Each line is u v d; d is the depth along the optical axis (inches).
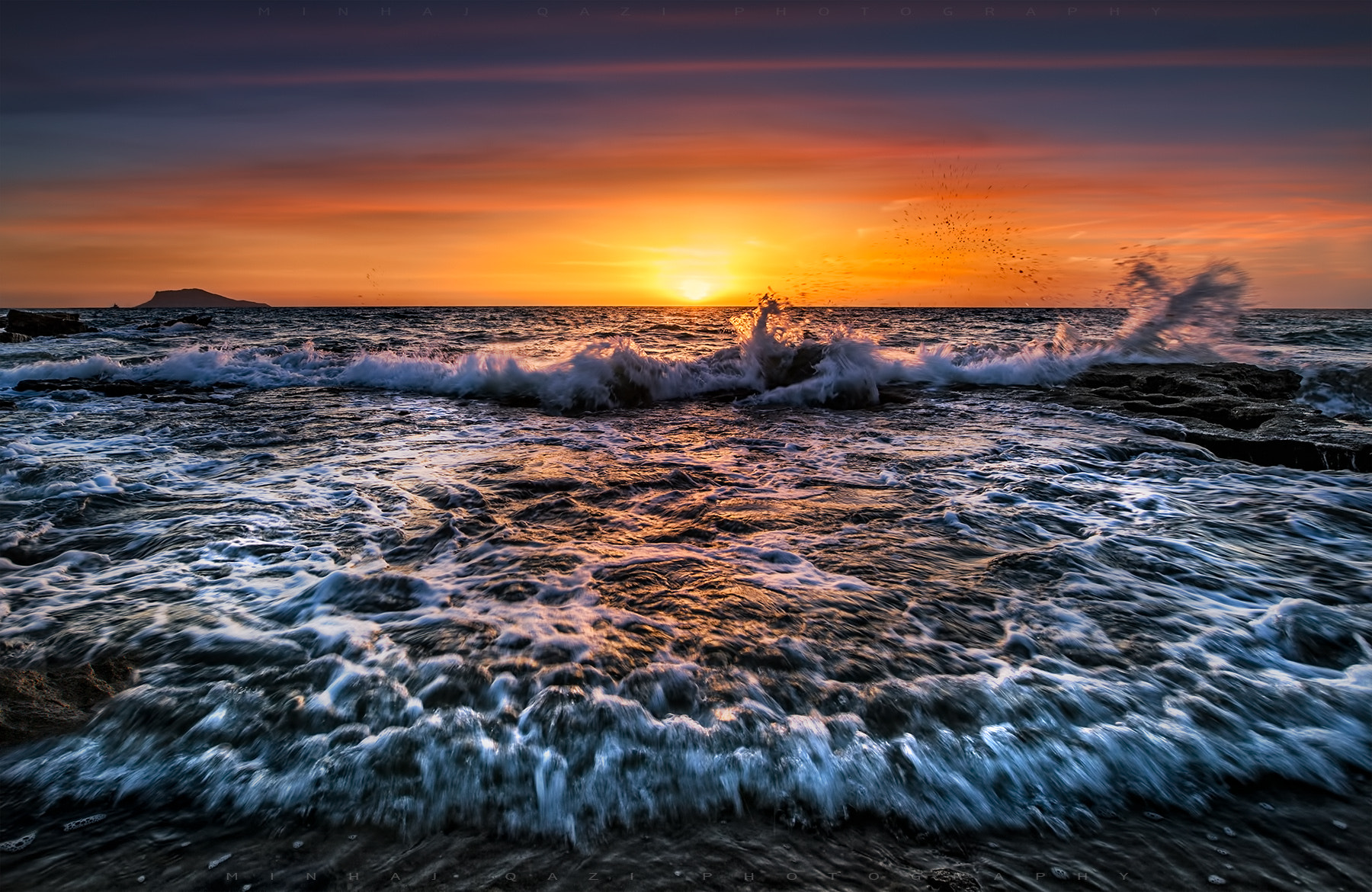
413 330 960.9
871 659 99.0
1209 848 70.3
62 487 182.7
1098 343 502.0
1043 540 148.8
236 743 82.0
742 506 173.8
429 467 212.8
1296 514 164.7
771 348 410.0
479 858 69.0
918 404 350.0
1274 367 462.3
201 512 164.2
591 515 166.6
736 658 98.9
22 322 852.6
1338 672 96.8
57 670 94.5
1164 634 106.7
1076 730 85.0
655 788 77.0
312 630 106.3
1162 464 219.0
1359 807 75.3
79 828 71.2
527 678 93.4
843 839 71.6
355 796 75.3
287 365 458.9
